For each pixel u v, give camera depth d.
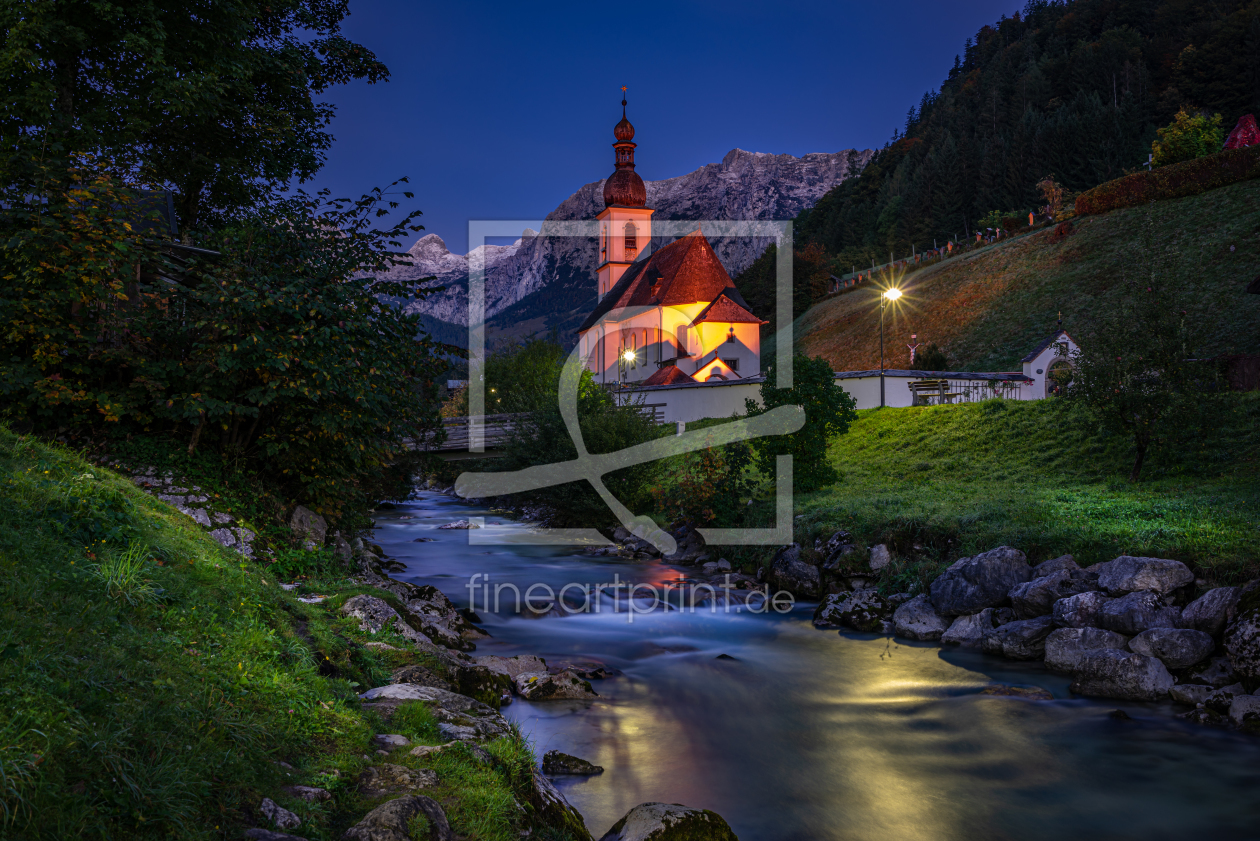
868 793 7.62
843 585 16.28
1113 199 72.44
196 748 4.05
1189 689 9.62
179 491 10.99
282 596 8.10
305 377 11.51
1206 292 51.28
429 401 15.09
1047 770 8.18
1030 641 11.88
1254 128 84.25
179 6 17.50
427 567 20.61
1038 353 38.03
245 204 22.22
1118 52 136.00
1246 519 12.67
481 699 9.01
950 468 22.95
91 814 3.22
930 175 130.62
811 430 22.64
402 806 4.22
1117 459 19.94
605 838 5.68
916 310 79.50
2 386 10.20
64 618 4.80
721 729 9.29
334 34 24.62
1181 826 7.01
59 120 15.11
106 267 10.55
